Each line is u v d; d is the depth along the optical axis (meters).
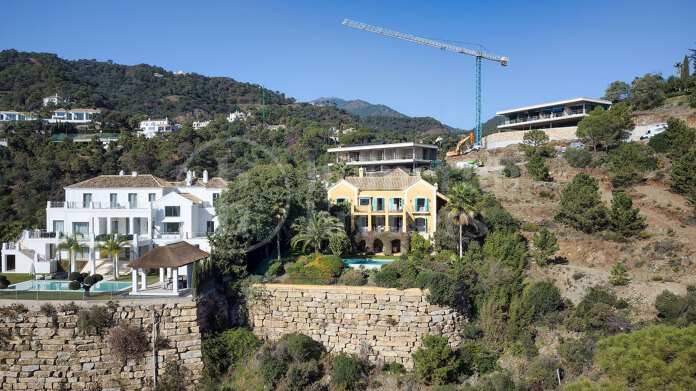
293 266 48.09
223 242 47.78
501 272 48.91
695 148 73.12
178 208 59.66
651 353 27.98
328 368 42.06
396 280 44.34
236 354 42.06
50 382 37.84
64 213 57.78
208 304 42.81
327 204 62.91
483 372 42.34
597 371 39.66
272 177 56.22
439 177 78.06
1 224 65.56
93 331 38.25
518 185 79.06
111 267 54.03
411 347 42.59
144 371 38.78
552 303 47.34
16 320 38.25
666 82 108.56
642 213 63.78
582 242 59.69
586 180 65.88
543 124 111.38
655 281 51.03
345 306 43.88
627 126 88.06
